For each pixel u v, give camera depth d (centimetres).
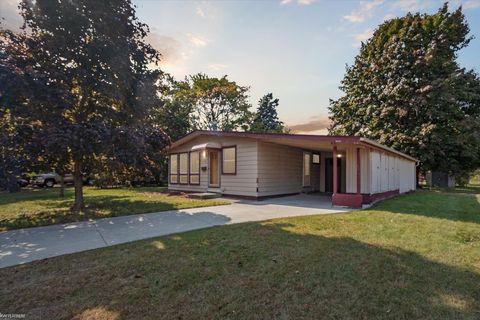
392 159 1242
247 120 3219
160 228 587
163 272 340
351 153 966
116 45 810
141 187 1950
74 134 669
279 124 3994
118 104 893
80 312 254
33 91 654
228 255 395
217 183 1313
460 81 1942
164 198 1172
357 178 885
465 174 2253
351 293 283
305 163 1416
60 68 768
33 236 530
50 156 718
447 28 1952
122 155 751
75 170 845
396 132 1975
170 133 2077
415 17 2038
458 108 1916
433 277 318
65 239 505
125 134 760
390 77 2050
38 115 709
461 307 256
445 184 2145
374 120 2119
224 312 252
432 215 704
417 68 1919
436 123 1898
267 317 244
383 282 307
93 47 789
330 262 365
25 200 1137
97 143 724
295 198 1173
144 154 830
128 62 839
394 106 1997
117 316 247
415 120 1956
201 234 511
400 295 279
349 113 2430
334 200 902
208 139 1327
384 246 432
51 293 291
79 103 842
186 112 2600
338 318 241
